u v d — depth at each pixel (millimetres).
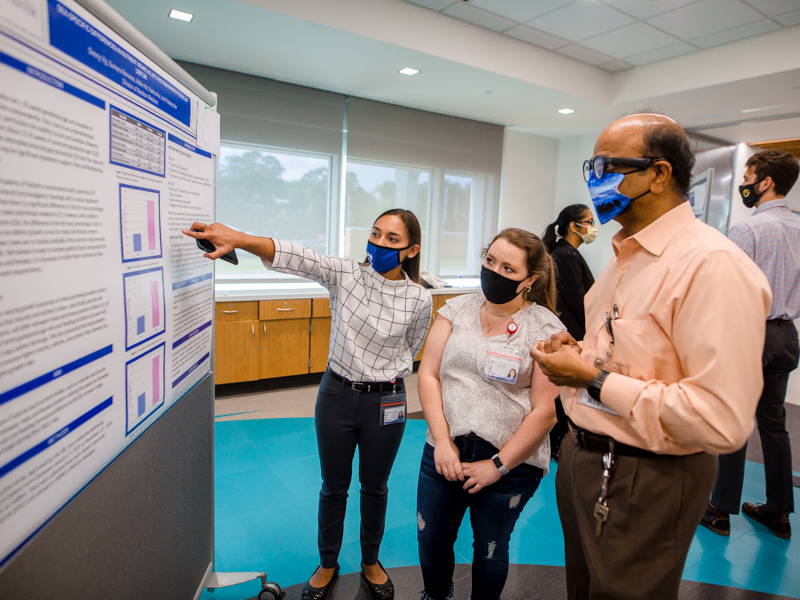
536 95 4344
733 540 2172
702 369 809
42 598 715
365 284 1571
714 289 813
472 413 1299
